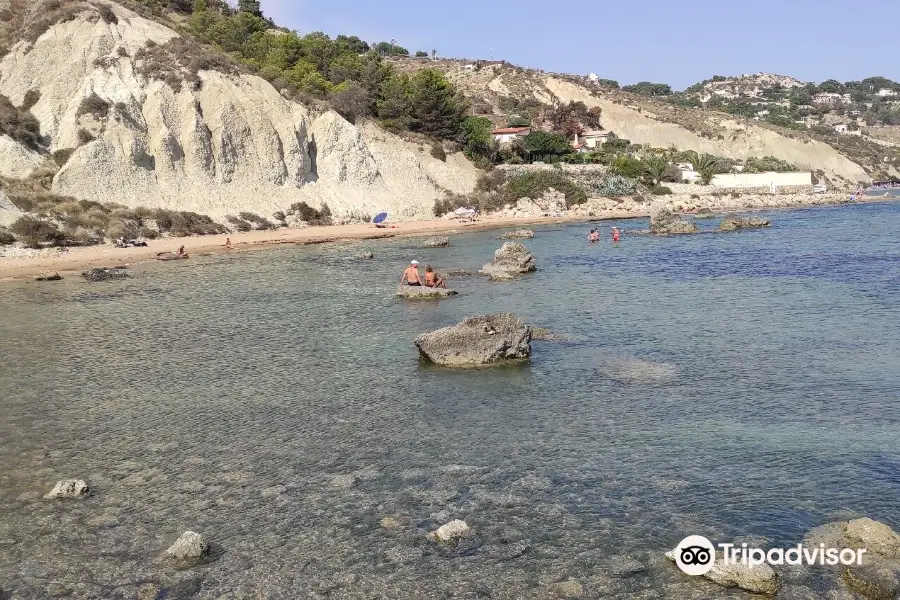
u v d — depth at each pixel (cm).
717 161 12762
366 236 6481
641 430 1683
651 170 10956
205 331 2844
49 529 1285
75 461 1577
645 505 1325
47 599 1080
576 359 2308
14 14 7644
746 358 2255
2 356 2491
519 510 1317
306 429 1741
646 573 1120
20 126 6200
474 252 5338
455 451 1589
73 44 7138
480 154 9931
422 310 3170
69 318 3128
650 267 4328
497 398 1945
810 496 1340
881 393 1883
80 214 5803
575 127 13950
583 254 5066
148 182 6494
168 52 7606
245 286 3928
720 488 1381
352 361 2356
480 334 2291
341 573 1134
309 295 3609
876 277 3622
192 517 1318
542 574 1122
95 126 6444
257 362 2364
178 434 1727
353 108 8694
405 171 8512
